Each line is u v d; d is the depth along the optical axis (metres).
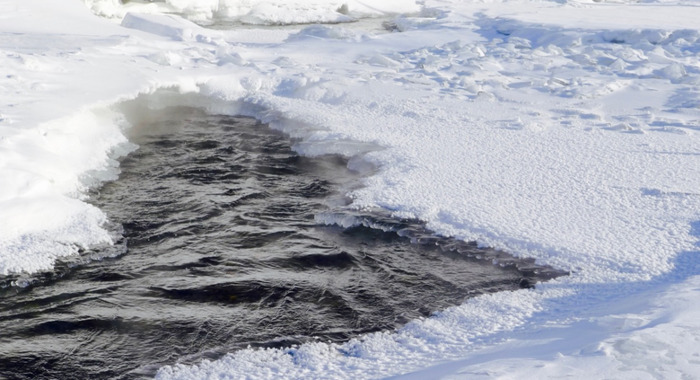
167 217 7.67
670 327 4.21
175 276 6.48
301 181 8.76
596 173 8.16
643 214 7.08
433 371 4.31
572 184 7.87
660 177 7.98
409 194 7.80
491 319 5.47
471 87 11.91
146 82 11.27
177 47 14.26
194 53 13.77
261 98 11.59
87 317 5.78
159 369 5.08
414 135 9.75
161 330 5.61
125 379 5.00
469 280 6.32
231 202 8.11
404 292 6.20
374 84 12.07
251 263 6.73
